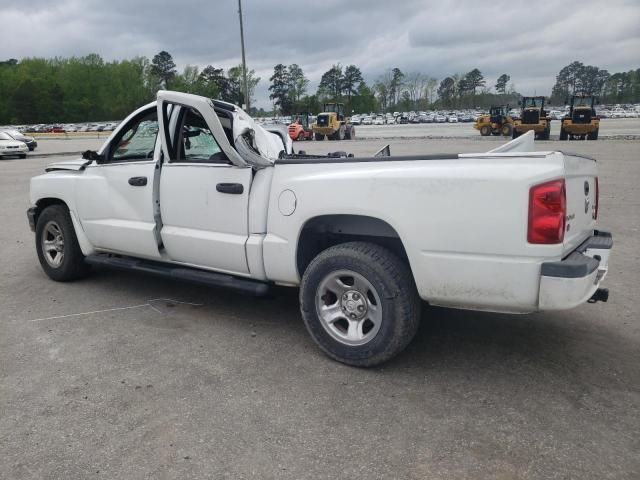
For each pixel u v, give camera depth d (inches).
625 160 732.7
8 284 228.2
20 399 133.6
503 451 111.9
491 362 151.9
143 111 193.0
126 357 156.4
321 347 153.0
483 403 130.1
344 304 148.4
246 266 166.4
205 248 174.1
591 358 153.9
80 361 154.0
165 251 189.9
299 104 4158.5
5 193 534.6
